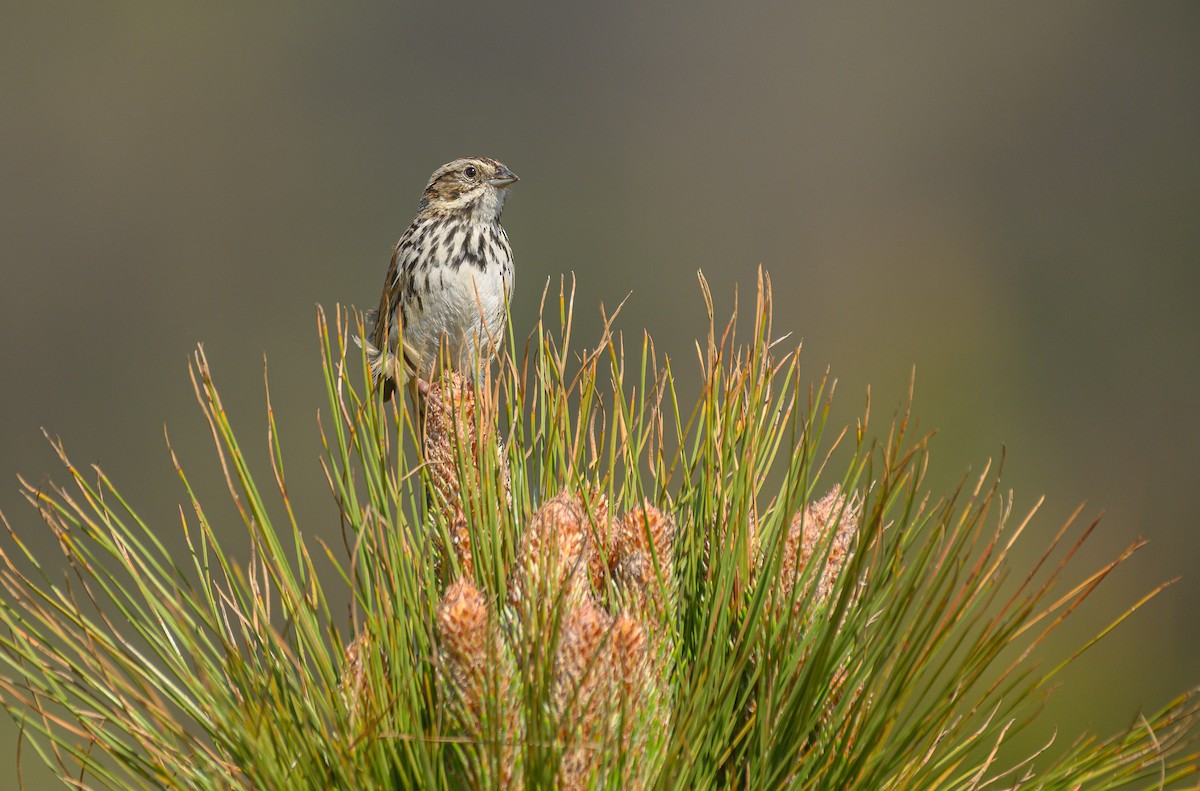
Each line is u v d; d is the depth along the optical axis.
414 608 2.52
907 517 2.44
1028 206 26.55
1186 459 17.73
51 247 28.59
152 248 28.89
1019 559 10.74
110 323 27.38
